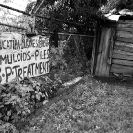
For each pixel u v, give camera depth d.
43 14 7.05
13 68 3.75
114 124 3.61
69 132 3.42
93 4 6.98
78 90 5.29
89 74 7.43
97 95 5.05
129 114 4.01
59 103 4.46
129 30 6.98
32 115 4.02
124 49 7.18
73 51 8.36
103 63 7.48
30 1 6.37
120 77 7.34
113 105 4.44
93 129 3.48
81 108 4.35
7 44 3.55
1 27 4.03
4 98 3.57
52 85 5.22
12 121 3.56
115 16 6.80
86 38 8.23
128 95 5.16
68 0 6.82
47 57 4.76
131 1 7.86
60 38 7.97
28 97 4.09
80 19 7.41
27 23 4.49
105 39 7.29
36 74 4.44
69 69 7.03
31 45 4.17
